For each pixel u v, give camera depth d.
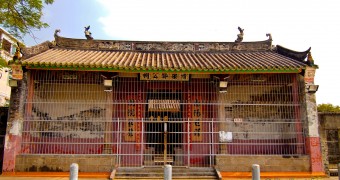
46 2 11.91
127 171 12.01
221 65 13.17
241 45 17.12
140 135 13.38
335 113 12.91
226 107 13.81
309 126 12.59
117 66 12.41
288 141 13.48
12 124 12.12
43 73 12.98
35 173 11.85
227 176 12.04
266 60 14.41
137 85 13.59
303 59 13.61
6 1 11.09
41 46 14.95
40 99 13.15
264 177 11.91
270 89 13.84
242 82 13.56
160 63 13.78
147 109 13.78
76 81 13.27
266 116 13.71
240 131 13.73
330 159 14.40
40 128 12.97
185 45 16.95
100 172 12.10
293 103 13.21
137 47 16.88
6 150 11.93
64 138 13.14
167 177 7.71
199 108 13.70
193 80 13.77
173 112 14.10
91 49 16.70
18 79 12.40
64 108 13.40
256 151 13.40
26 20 11.80
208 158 13.21
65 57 14.11
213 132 13.04
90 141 13.25
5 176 11.59
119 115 13.32
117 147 12.62
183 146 13.44
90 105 13.54
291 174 12.17
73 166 7.30
